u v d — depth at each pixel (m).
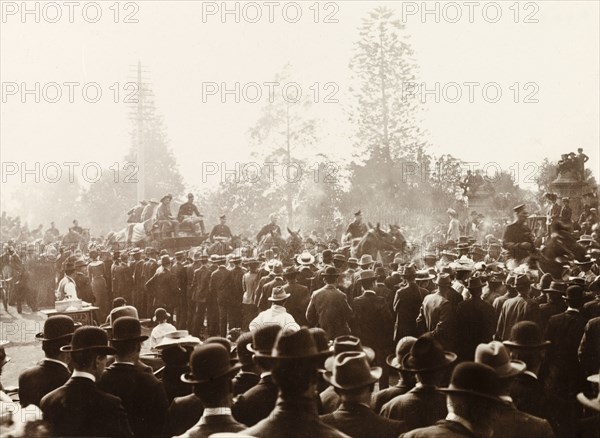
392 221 37.88
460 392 3.90
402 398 5.03
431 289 12.96
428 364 4.97
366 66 48.25
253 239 39.72
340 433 3.76
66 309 13.65
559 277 15.05
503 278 11.81
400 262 17.05
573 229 20.69
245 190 48.44
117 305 10.55
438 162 40.53
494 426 4.38
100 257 23.92
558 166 23.41
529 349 5.76
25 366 14.77
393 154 47.16
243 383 5.71
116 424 5.04
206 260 18.38
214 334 17.80
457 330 9.29
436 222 36.69
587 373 7.72
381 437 4.36
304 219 46.97
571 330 8.22
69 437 4.88
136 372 5.71
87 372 5.14
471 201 30.58
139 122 50.62
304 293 13.01
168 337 6.90
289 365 3.74
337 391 4.55
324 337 5.05
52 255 27.33
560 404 5.74
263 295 14.07
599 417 4.92
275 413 3.76
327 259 14.48
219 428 4.23
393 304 12.27
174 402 5.36
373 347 10.86
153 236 28.59
